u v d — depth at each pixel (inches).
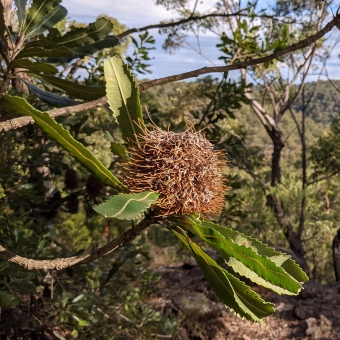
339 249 605.0
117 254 217.3
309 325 287.1
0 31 91.7
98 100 84.7
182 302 307.6
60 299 184.5
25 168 201.6
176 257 415.2
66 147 55.3
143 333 198.4
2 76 92.2
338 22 98.0
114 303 192.9
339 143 701.3
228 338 286.0
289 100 703.7
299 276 55.2
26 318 210.7
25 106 50.7
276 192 564.4
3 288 163.9
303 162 684.7
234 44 185.5
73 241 264.2
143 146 60.0
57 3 95.2
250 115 1772.9
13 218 162.6
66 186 189.9
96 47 111.0
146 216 60.3
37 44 90.6
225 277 52.7
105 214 43.1
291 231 583.5
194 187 58.7
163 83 97.1
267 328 295.9
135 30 214.4
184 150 58.4
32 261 64.0
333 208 852.6
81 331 186.7
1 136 174.1
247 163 673.6
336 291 343.0
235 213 211.2
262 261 50.5
